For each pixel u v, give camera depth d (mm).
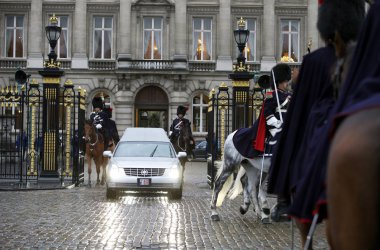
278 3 57500
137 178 19484
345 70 4777
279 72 12000
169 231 12648
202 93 56438
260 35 57594
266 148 12672
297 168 5176
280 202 11898
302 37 57500
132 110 55531
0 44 56094
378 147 2564
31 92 24969
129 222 13969
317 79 5449
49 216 14891
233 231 12797
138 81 55625
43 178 24266
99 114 25344
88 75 55812
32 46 55844
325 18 4957
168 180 19562
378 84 2943
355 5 4934
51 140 24281
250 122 25125
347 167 2641
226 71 56375
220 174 14508
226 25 56969
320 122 5023
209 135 26344
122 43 55875
